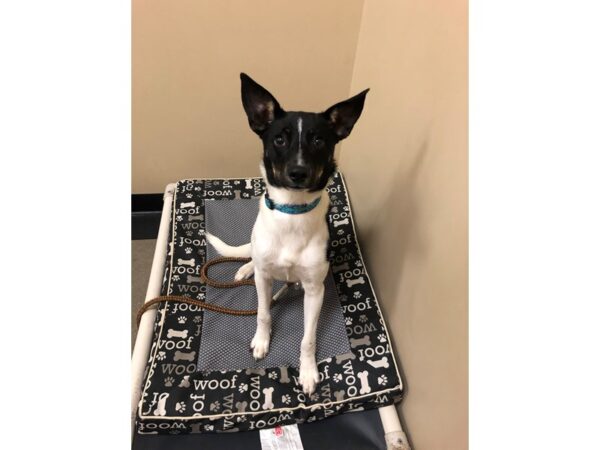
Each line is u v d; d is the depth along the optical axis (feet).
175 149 9.18
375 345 6.40
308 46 8.07
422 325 5.64
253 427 5.80
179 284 7.23
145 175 9.50
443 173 5.04
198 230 8.09
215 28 7.70
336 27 7.89
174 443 5.65
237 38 7.85
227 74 8.26
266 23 7.73
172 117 8.70
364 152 7.86
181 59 7.98
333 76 8.50
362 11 7.76
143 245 9.50
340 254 7.61
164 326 6.57
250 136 9.15
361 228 8.02
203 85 8.34
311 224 5.39
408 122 5.99
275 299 7.11
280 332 6.70
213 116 8.77
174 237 7.93
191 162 9.45
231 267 7.61
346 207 8.30
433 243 5.29
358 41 8.07
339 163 9.46
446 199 4.97
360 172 8.08
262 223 5.57
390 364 6.19
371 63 7.46
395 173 6.47
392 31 6.54
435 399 5.25
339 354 6.39
